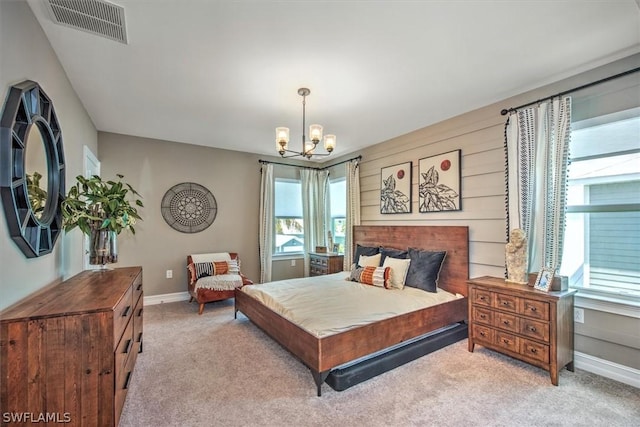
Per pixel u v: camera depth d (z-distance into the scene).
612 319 2.40
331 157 5.77
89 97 3.04
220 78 2.66
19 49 1.65
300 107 3.32
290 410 1.99
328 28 1.99
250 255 5.45
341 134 4.30
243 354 2.81
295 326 2.46
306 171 5.95
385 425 1.84
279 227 5.81
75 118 2.89
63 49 2.20
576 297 2.59
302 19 1.90
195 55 2.30
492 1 1.75
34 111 1.74
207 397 2.12
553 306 2.31
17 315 1.42
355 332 2.35
